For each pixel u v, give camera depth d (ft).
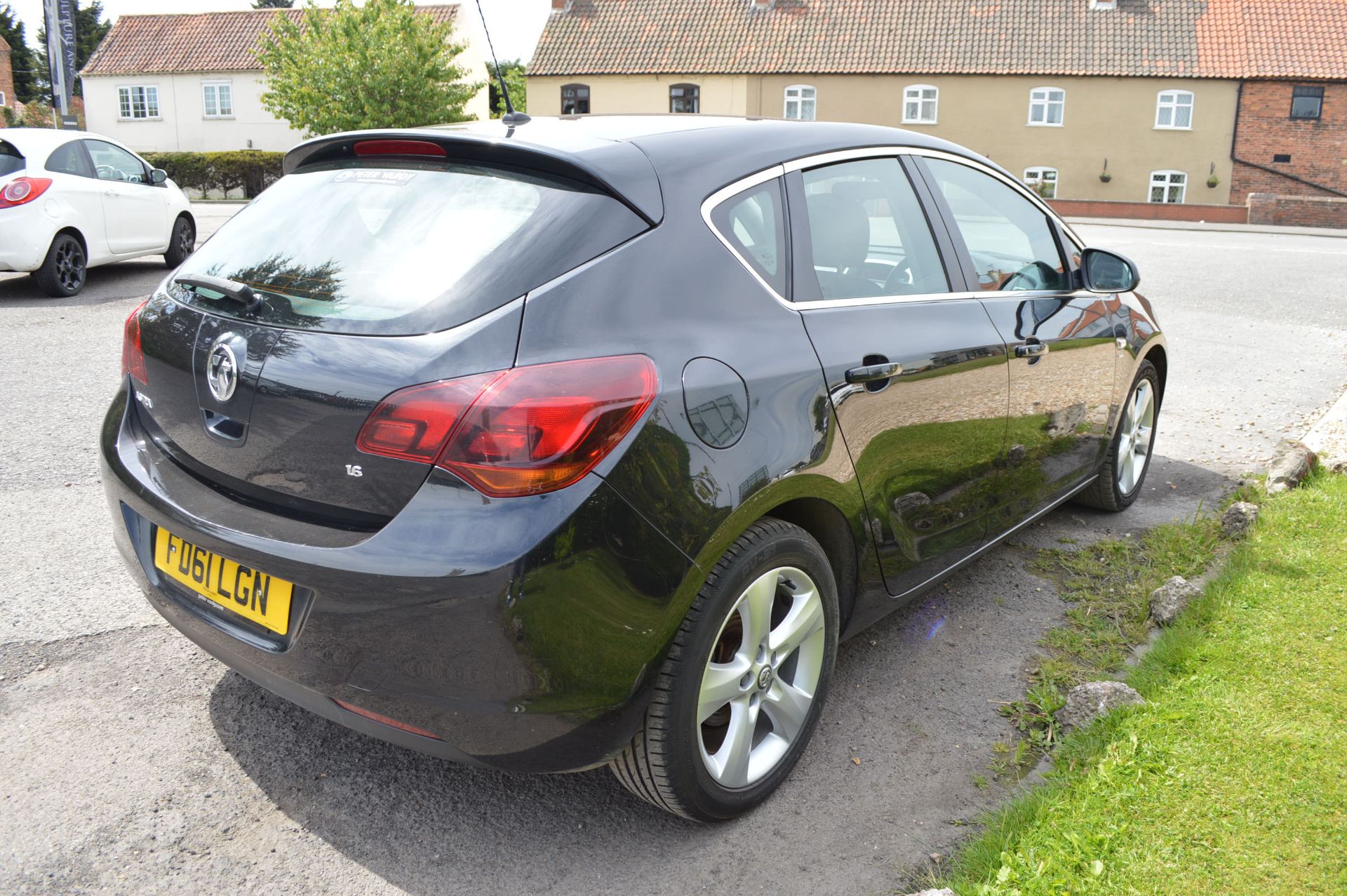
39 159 31.04
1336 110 118.42
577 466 6.51
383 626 6.57
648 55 133.39
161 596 8.03
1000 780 8.81
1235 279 43.55
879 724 9.66
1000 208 11.82
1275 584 11.87
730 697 7.84
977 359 10.15
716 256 7.87
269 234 8.27
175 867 7.61
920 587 10.17
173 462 8.09
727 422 7.36
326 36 117.50
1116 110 122.42
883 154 10.17
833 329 8.61
